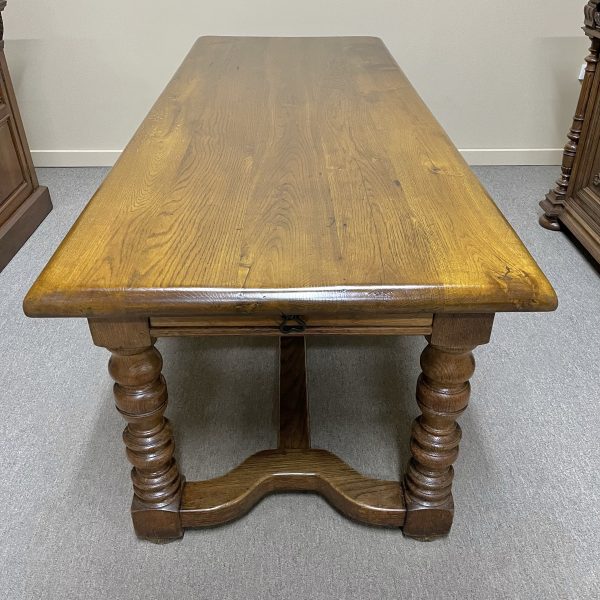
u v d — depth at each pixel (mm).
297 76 1730
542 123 2848
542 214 2461
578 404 1555
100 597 1114
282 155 1227
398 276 842
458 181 1122
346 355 1717
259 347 1747
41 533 1226
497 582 1140
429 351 1007
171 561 1176
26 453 1403
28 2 2510
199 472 1356
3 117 2117
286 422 1349
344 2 2578
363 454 1397
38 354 1718
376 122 1399
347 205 1032
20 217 2197
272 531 1230
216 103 1517
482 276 846
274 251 897
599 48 2029
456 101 2795
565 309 1924
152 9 2559
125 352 962
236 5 2574
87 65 2666
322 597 1112
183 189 1086
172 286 824
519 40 2645
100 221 981
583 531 1234
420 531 1191
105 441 1438
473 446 1426
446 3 2570
